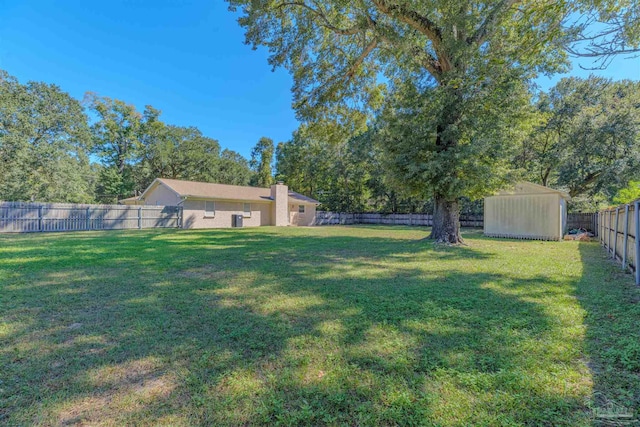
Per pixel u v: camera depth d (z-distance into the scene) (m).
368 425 1.70
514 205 13.84
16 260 6.89
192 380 2.15
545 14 3.56
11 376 2.20
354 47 11.38
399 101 9.66
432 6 7.50
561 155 18.23
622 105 17.11
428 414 1.77
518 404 1.85
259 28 9.80
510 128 9.37
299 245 10.22
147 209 18.69
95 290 4.53
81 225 16.45
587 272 5.89
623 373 2.18
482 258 7.69
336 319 3.35
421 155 9.27
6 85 20.81
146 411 1.82
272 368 2.32
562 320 3.25
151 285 4.84
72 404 1.89
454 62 8.87
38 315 3.48
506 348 2.61
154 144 31.89
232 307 3.78
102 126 29.91
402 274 5.74
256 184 40.22
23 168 20.58
